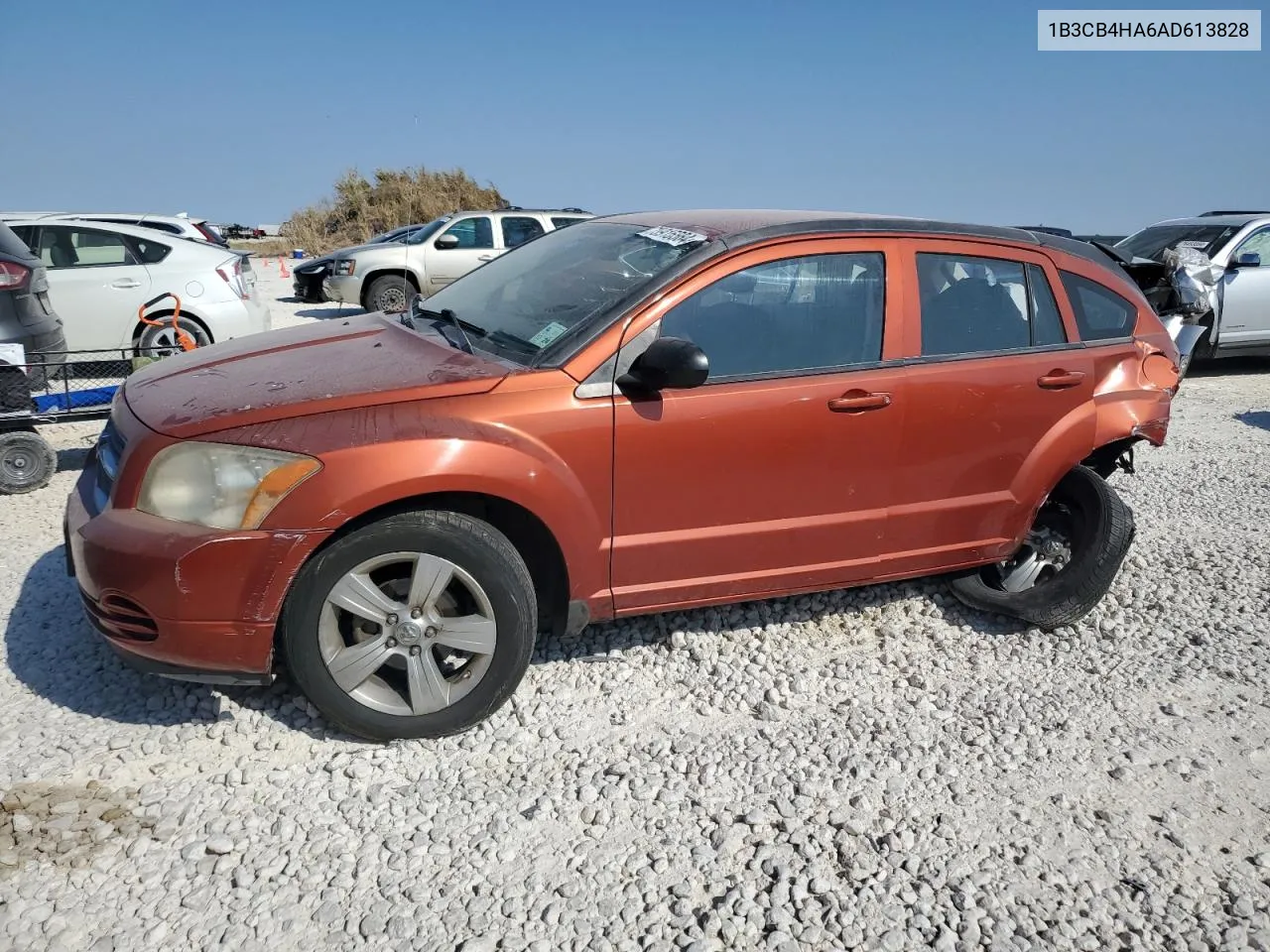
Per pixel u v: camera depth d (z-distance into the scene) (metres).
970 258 4.05
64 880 2.59
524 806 3.00
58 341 6.30
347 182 32.84
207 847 2.74
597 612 3.50
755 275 3.60
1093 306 4.39
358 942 2.46
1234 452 7.70
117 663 3.67
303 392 3.13
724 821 2.97
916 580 4.74
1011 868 2.85
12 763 3.06
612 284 3.59
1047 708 3.73
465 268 14.95
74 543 3.13
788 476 3.62
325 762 3.16
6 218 8.85
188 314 9.20
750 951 2.49
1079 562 4.24
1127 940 2.61
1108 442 4.38
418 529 3.07
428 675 3.21
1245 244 11.09
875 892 2.73
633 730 3.45
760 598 3.80
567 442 3.24
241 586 2.95
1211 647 4.25
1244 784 3.30
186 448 2.98
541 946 2.47
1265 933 2.64
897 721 3.60
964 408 3.88
